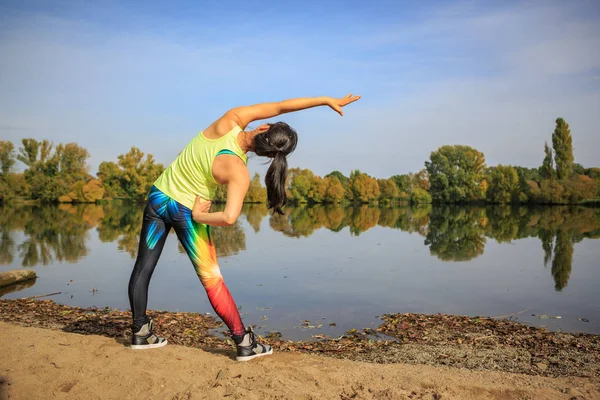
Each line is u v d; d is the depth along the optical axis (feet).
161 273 40.73
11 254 53.26
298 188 292.20
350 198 306.35
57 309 27.53
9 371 11.59
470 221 127.75
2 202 217.77
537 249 62.54
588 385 11.99
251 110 12.13
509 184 263.90
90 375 11.51
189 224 12.25
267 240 70.44
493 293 34.55
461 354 19.76
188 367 12.09
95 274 41.06
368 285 37.06
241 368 12.12
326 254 55.36
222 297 12.54
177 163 12.42
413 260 51.21
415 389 11.29
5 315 25.52
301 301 31.53
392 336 23.39
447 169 290.35
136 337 13.01
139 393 10.75
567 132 246.06
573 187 241.96
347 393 10.89
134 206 212.64
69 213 145.79
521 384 11.94
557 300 32.40
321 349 20.90
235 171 11.66
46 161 236.63
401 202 315.17
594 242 71.36
